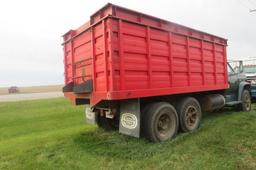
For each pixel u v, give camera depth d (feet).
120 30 15.83
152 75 18.03
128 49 16.33
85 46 18.88
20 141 20.48
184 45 21.34
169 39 19.61
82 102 20.52
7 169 14.32
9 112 40.65
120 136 20.43
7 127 27.91
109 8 15.64
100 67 16.67
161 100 20.31
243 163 13.67
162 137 18.40
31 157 16.25
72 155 16.19
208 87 24.50
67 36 22.02
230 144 17.02
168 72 19.52
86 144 18.56
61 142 19.44
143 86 17.29
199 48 23.38
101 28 16.42
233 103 29.94
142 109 18.60
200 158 14.67
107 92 15.70
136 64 16.84
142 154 15.87
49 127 26.91
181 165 13.85
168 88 19.26
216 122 24.53
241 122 23.94
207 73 24.56
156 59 18.42
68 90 20.75
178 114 21.01
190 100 21.85
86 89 18.26
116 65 15.62
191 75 22.07
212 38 25.53
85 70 18.94
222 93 29.50
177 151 16.14
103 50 16.16
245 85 32.76
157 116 18.11
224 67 27.89
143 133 18.54
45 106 48.11
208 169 13.05
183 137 19.36
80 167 14.20
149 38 17.81
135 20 16.92
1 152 17.53
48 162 15.20
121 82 15.79
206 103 25.98
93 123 22.15
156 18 18.33
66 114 35.19
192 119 22.18
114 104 18.53
